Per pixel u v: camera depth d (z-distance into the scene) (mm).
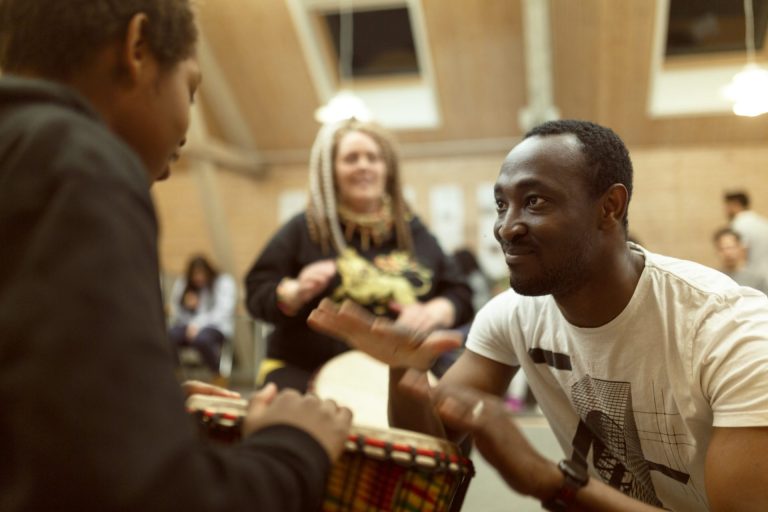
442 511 1033
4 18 852
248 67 8891
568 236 1112
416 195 10031
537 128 1177
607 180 1141
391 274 2191
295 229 2221
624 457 1295
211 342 5637
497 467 1021
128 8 849
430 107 9508
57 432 632
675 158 9336
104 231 683
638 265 1194
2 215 701
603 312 1180
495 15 7926
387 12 8469
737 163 9203
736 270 5785
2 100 788
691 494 1262
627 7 7387
